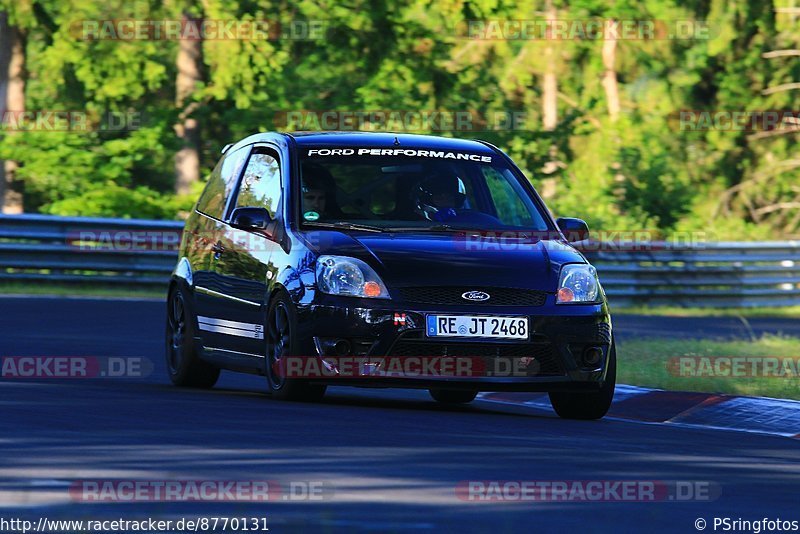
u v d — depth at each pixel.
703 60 133.75
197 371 34.69
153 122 103.19
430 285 28.62
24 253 67.06
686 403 32.47
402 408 30.28
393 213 31.52
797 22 131.25
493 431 25.45
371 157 32.62
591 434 26.09
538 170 108.06
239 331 31.86
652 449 23.95
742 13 131.00
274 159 33.06
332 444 22.02
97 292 68.00
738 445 25.64
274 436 22.75
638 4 115.12
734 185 138.38
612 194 112.62
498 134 106.88
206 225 35.09
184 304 34.91
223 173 36.06
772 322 74.38
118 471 18.52
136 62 99.88
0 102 110.12
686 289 88.38
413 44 102.38
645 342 48.91
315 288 28.78
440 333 28.36
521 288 29.09
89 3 99.00
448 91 104.44
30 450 20.16
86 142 102.69
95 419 24.22
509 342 28.64
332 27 101.00
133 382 35.19
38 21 102.75
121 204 95.62
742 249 91.50
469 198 32.34
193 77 106.25
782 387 35.78
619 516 16.81
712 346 47.50
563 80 125.62
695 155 137.75
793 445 26.28
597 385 29.59
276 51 99.88
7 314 52.03
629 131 118.94
